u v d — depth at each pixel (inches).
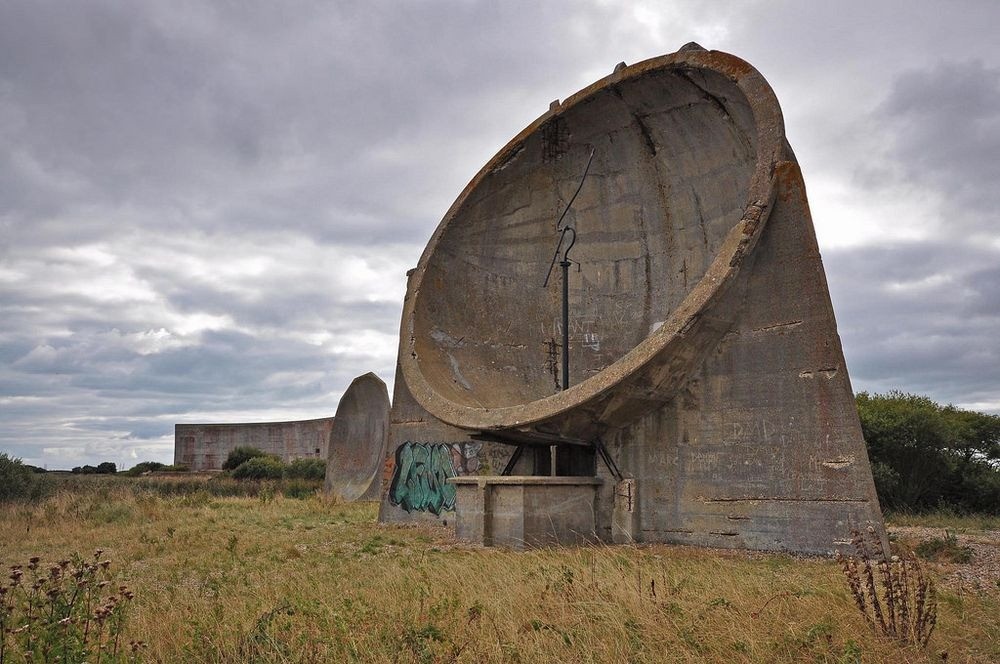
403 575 382.9
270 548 556.4
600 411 580.7
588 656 229.8
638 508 590.9
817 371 531.2
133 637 265.6
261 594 351.9
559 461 681.0
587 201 740.0
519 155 756.0
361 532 675.4
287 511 916.0
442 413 654.5
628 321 695.1
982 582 382.9
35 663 228.7
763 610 275.7
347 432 1446.9
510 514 557.6
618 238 719.1
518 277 763.4
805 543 515.5
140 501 888.3
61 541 621.0
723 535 551.5
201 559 501.0
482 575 365.7
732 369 565.6
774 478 537.0
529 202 770.8
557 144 744.3
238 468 1871.3
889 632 251.6
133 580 427.5
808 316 539.8
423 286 764.6
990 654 244.8
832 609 282.4
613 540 591.8
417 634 236.1
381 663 225.8
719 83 605.9
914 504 927.0
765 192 550.3
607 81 679.7
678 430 584.4
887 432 941.2
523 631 249.6
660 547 547.8
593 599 283.7
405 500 816.3
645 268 698.8
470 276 773.3
